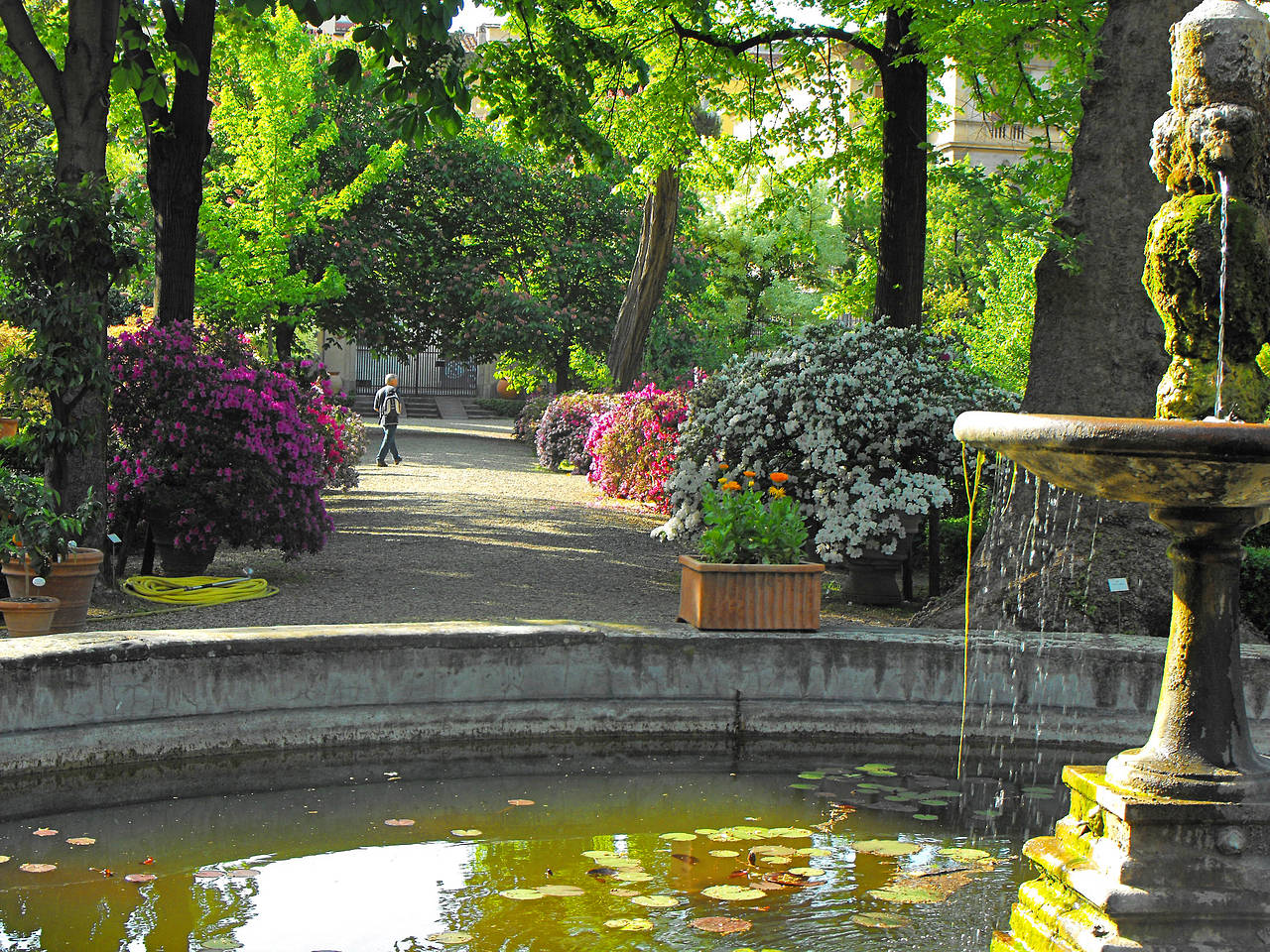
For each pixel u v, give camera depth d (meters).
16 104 18.22
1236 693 3.36
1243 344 3.42
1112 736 5.97
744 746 6.07
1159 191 7.78
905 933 3.68
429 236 32.78
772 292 31.81
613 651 6.06
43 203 8.61
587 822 4.88
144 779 5.31
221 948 3.51
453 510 16.33
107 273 8.95
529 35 11.49
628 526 15.30
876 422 9.35
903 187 11.40
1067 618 7.39
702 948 3.55
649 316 23.20
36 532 7.52
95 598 8.84
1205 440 2.86
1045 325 8.05
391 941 3.58
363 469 22.39
